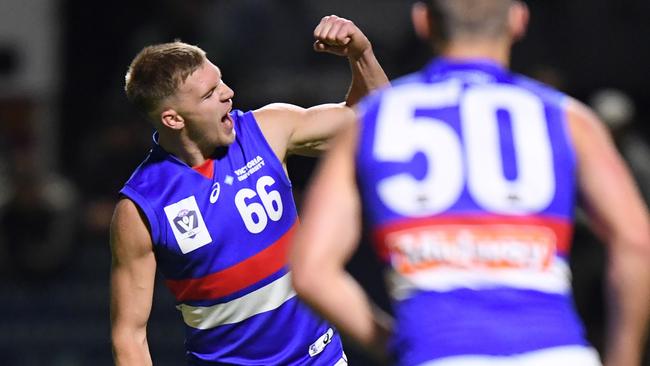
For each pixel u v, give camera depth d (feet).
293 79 126.21
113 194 114.32
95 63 129.90
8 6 130.82
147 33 122.72
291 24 130.82
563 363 28.78
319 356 48.11
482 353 28.71
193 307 46.68
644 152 87.45
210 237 45.03
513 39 32.14
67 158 128.16
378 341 30.19
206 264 45.42
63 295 107.86
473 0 30.96
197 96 44.14
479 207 29.45
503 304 29.14
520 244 29.35
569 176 30.07
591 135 30.50
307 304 30.19
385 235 29.99
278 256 46.21
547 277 29.50
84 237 112.88
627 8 127.24
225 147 45.91
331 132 46.73
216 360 47.50
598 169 30.17
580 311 85.25
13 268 108.06
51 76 130.72
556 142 30.17
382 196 29.96
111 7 128.47
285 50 129.70
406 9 129.08
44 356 106.22
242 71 122.21
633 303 29.71
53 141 129.18
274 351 47.16
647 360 77.10
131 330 44.88
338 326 30.27
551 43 125.80
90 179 115.03
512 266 29.35
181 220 44.80
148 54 45.06
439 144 29.99
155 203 44.60
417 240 29.60
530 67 122.01
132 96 45.11
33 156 119.96
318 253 29.81
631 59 126.82
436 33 31.48
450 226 29.48
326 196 30.42
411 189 29.78
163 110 44.37
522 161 29.78
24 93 130.41
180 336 103.45
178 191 44.98
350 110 47.32
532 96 30.89
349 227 30.32
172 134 45.09
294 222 46.78
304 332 47.34
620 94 126.00
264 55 128.57
